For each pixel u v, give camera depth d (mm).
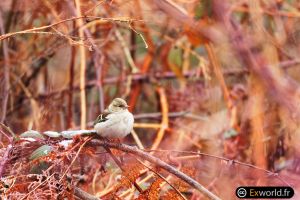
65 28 12320
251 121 11891
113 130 8781
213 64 13023
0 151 8180
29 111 14273
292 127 10805
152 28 15094
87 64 15406
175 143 13547
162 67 15531
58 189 7766
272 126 11469
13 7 13688
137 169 8273
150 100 15508
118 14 13008
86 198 8336
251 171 11211
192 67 16328
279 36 12867
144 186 9750
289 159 11367
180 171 8453
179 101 14930
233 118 13047
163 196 8375
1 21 13656
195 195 10273
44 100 13820
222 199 10500
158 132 13938
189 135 13797
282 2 13922
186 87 15195
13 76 14336
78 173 9867
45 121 13609
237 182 10750
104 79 15102
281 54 12672
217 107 13195
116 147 8352
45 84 14555
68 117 13508
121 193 10117
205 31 11867
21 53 14250
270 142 11547
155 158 8227
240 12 12602
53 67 14641
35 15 13445
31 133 8398
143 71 15414
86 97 15156
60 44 13508
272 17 13047
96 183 10430
